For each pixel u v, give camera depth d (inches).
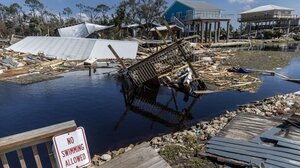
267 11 2839.6
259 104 521.0
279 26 3002.0
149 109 552.7
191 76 721.6
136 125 453.4
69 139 123.1
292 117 356.5
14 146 114.9
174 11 2444.6
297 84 745.6
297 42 2603.3
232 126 352.2
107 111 536.4
